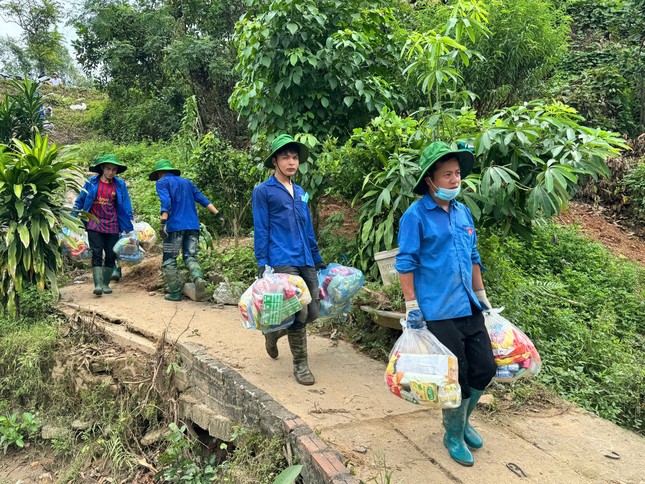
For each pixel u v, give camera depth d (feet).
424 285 9.30
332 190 20.40
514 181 14.55
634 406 13.50
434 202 9.39
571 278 21.94
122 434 14.48
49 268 19.48
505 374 9.45
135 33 52.37
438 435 10.66
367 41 21.54
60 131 57.67
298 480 9.89
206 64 45.42
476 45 25.20
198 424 13.55
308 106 21.36
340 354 15.14
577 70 40.86
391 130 16.58
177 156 40.37
